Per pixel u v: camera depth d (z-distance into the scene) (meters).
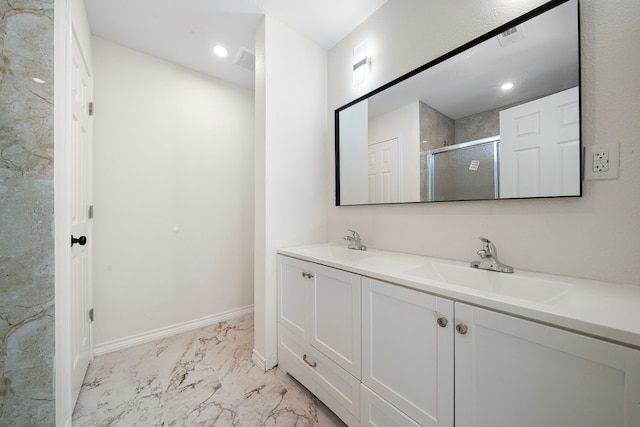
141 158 2.00
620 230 0.84
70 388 1.14
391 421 0.95
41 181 0.94
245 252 2.58
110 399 1.37
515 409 0.65
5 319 0.89
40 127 0.94
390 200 1.57
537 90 1.00
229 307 2.47
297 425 1.20
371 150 1.69
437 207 1.35
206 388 1.46
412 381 0.88
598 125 0.88
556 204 0.97
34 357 0.92
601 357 0.53
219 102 2.43
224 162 2.46
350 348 1.13
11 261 0.89
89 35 1.70
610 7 0.86
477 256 1.20
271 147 1.72
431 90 1.35
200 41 1.91
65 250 1.09
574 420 0.57
